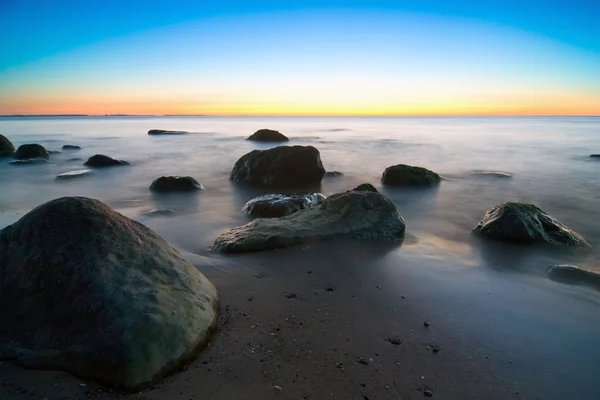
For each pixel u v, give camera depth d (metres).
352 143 31.55
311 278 5.41
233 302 4.57
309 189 13.49
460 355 3.75
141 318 3.30
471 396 3.22
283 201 9.38
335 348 3.76
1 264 3.82
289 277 5.42
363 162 20.30
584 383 3.43
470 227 8.73
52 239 3.80
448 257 6.57
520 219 7.54
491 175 16.08
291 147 14.12
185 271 4.18
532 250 7.03
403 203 11.37
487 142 32.91
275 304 4.59
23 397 2.89
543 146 29.28
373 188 10.17
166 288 3.76
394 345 3.86
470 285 5.42
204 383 3.15
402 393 3.21
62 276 3.58
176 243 7.27
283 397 3.06
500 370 3.56
